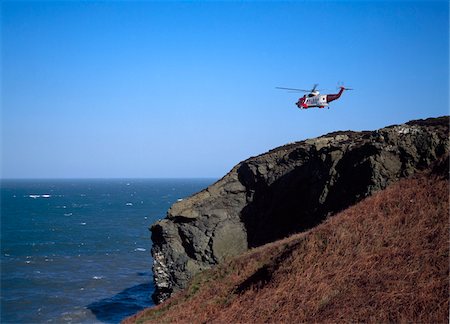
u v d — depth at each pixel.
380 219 22.30
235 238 37.69
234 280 24.81
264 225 37.75
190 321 22.03
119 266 63.53
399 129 30.50
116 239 87.56
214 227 37.56
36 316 41.66
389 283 17.73
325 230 23.34
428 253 18.47
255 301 20.80
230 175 41.19
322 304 18.42
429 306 15.77
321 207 32.56
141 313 27.39
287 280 21.03
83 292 49.81
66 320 40.78
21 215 129.88
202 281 27.34
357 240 21.34
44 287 51.41
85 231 98.06
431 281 16.80
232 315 20.69
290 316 18.52
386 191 25.83
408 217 21.58
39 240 85.00
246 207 39.25
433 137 28.20
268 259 25.02
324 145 36.00
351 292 18.25
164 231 37.72
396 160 28.89
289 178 37.53
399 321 15.58
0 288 50.72
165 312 25.25
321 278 19.97
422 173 26.73
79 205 168.62
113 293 49.62
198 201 39.19
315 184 34.44
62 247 77.62
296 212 36.38
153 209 155.00
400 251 19.34
